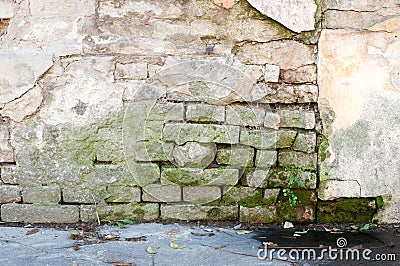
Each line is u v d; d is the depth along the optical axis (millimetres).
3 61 3459
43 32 3488
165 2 3508
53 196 3582
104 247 3195
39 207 3586
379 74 3541
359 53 3533
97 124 3545
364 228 3578
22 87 3482
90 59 3502
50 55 3480
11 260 2969
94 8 3490
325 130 3580
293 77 3600
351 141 3582
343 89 3559
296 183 3615
